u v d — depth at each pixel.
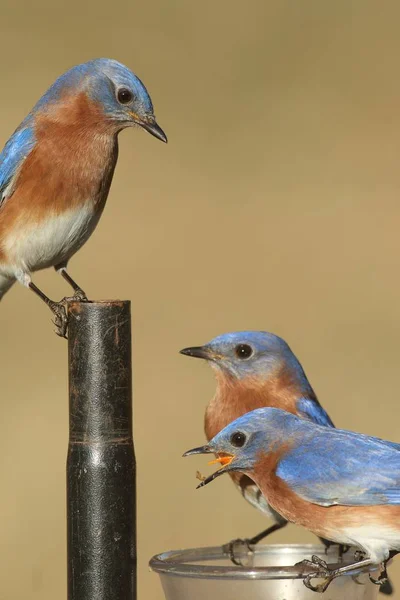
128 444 7.60
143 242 20.33
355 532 8.40
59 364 17.62
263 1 27.98
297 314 19.02
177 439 15.58
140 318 18.58
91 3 27.22
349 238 20.88
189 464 15.12
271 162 22.95
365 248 20.70
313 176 22.75
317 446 8.51
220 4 28.06
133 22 26.94
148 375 17.23
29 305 18.81
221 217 21.25
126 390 7.61
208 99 25.19
